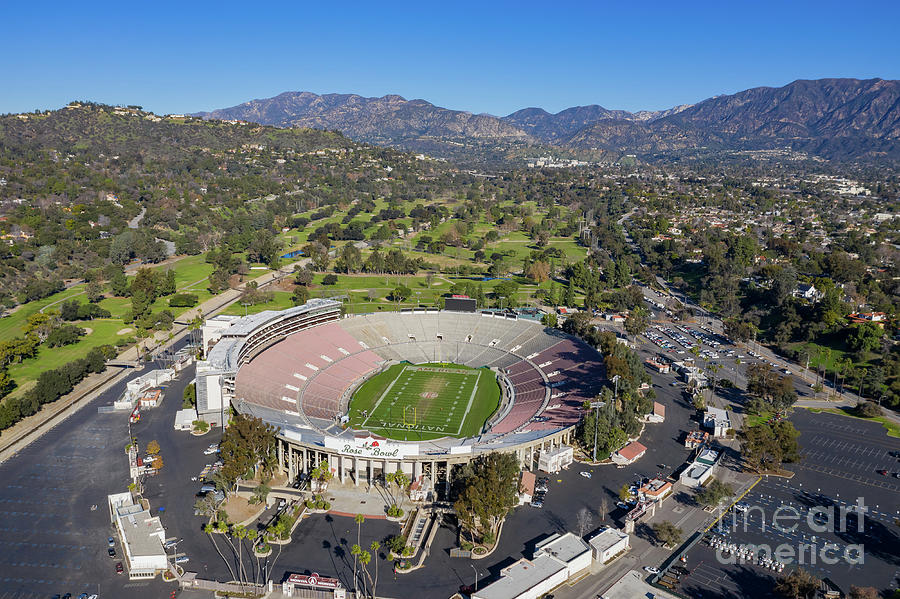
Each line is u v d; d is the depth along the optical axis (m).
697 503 144.75
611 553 124.00
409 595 111.81
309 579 114.50
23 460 161.88
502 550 125.81
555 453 160.75
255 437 146.12
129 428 182.00
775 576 118.75
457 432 180.75
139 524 128.62
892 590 114.81
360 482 151.75
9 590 111.88
